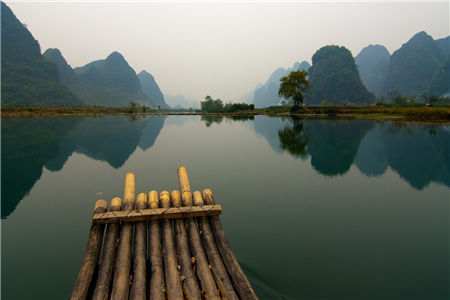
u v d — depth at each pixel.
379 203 10.05
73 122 49.16
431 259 6.28
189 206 5.86
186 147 22.62
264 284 5.34
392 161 17.58
